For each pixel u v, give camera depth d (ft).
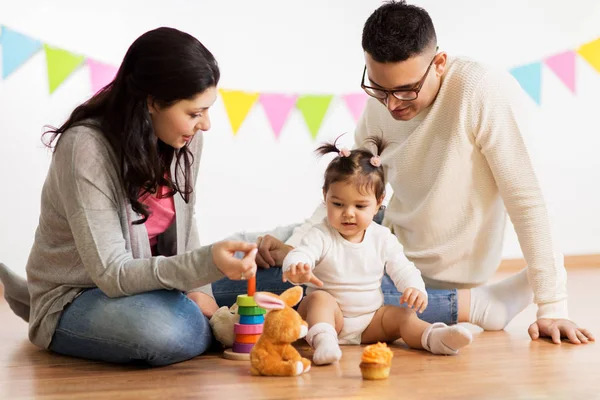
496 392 4.47
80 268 5.44
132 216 5.41
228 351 5.59
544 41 12.62
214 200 11.69
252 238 7.49
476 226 6.42
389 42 5.56
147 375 5.03
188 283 5.08
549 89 12.71
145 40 5.08
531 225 6.08
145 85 5.01
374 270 5.98
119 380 4.90
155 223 5.86
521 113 6.15
